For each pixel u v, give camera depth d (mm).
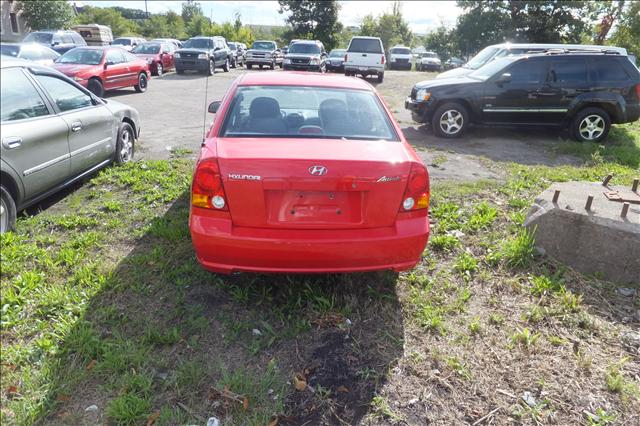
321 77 4488
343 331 3305
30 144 4555
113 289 3578
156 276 3812
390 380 2896
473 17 40062
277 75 4465
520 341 3309
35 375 2740
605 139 9859
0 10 35875
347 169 3137
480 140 9734
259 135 3586
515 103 9602
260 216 3150
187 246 4297
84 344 2961
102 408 2572
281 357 3041
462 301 3719
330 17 51375
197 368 2873
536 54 9641
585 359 3109
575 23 37219
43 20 38594
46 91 5059
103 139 6039
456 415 2682
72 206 5195
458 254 4445
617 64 9578
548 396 2838
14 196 4512
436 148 8797
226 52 25938
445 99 9703
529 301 3768
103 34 34406
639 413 2738
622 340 3359
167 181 6039
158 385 2748
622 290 3955
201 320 3291
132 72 15625
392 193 3256
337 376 2906
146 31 65625
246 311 3461
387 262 3336
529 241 4367
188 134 9242
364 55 22219
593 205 4332
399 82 21922
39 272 3818
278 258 3188
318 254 3189
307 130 3664
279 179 3094
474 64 12523
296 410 2650
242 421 2549
